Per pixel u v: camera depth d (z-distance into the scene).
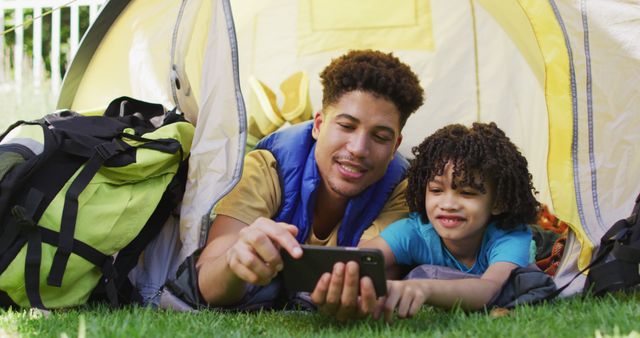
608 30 2.15
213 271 1.82
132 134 2.04
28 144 1.95
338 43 3.08
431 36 2.99
